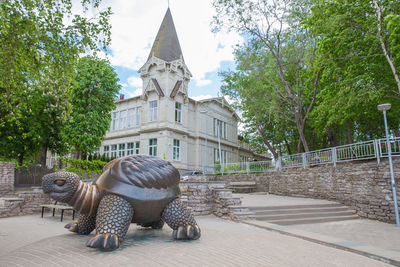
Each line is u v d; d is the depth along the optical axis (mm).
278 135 28984
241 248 4617
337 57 14578
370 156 12023
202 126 36594
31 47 8367
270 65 22578
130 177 4836
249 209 10633
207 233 5754
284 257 4461
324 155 15031
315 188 14641
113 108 25609
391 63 12398
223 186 11617
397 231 8789
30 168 19281
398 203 10328
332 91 15461
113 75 25047
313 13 14711
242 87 24328
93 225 5480
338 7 13633
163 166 5395
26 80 9719
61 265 3551
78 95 23156
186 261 3781
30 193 12641
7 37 7840
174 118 31312
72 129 22531
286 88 21031
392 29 10352
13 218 11172
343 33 13664
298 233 7270
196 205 10742
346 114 15164
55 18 8211
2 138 21750
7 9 7574
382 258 5156
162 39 33781
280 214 10555
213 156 38125
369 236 8016
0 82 8883
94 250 4156
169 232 5738
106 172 5250
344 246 5934
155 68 32312
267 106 23609
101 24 8828
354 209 12055
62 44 8727
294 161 17469
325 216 11156
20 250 4320
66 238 4965
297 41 21250
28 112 21469
